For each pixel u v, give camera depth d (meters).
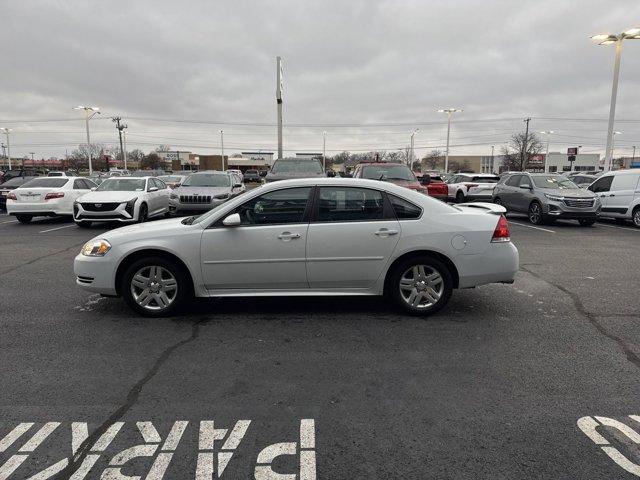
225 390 3.54
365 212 5.16
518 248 10.12
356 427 3.04
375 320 5.14
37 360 4.08
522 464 2.67
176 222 5.49
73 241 11.14
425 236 5.09
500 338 4.61
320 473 2.59
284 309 5.54
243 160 107.69
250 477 2.56
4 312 5.45
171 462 2.68
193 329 4.86
